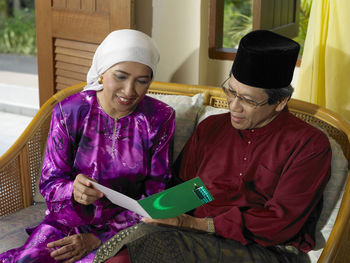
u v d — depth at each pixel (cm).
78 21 253
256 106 151
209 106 198
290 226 147
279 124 158
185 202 139
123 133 172
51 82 274
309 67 211
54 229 169
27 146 197
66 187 166
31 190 201
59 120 172
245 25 475
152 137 172
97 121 171
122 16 241
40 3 263
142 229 144
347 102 209
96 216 172
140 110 173
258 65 144
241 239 147
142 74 158
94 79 172
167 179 176
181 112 193
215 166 167
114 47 157
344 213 147
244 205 159
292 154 154
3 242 169
